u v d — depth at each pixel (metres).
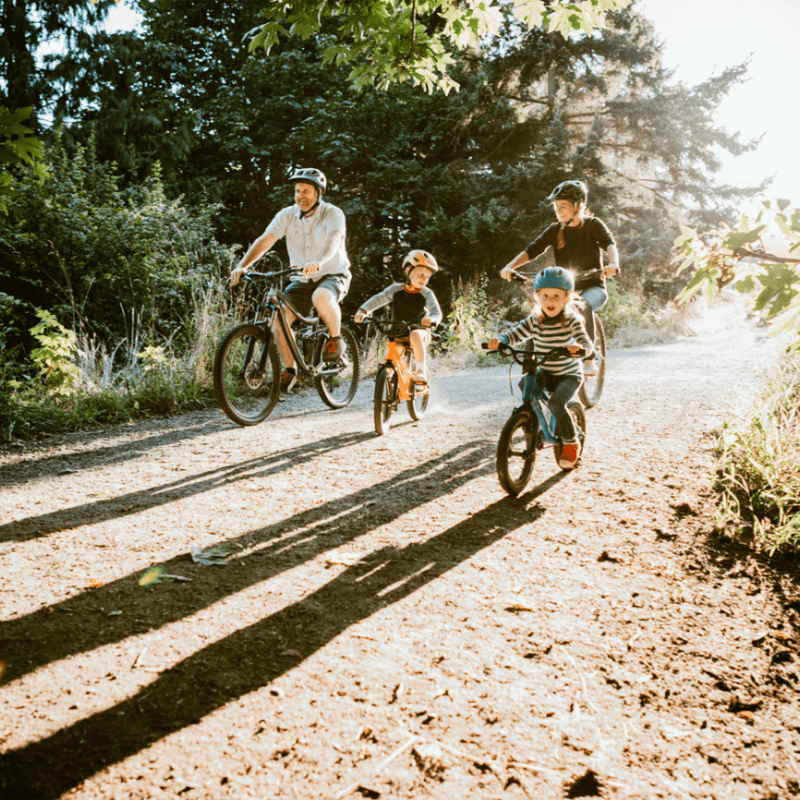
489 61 18.95
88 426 5.83
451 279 18.09
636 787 1.65
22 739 1.79
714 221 21.47
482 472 4.22
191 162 18.58
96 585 2.69
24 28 15.12
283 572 2.82
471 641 2.28
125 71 16.12
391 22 4.55
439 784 1.65
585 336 3.92
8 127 2.93
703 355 10.20
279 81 18.16
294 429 5.57
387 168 17.73
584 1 4.47
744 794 1.64
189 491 3.91
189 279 9.63
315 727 1.84
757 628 2.39
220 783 1.64
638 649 2.25
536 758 1.74
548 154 17.66
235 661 2.15
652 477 3.98
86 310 9.41
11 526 3.35
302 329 6.10
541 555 2.97
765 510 3.40
